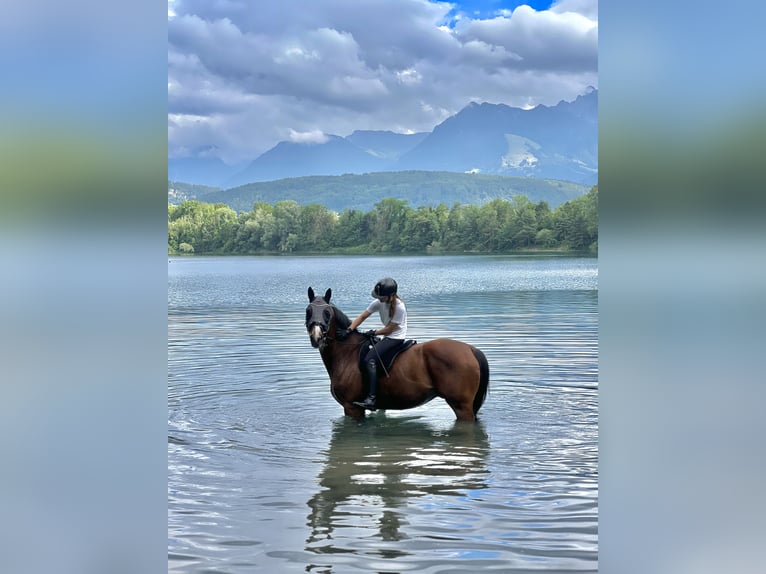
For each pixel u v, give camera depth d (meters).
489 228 160.62
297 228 180.88
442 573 4.96
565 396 10.71
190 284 49.97
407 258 128.50
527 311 24.14
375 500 6.46
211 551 5.34
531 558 5.17
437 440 8.53
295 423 9.41
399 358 9.56
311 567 5.09
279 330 19.80
